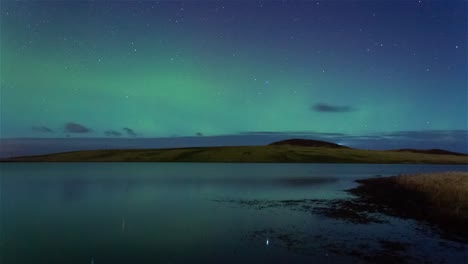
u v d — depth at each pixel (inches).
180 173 2380.7
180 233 571.5
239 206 870.4
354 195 1086.4
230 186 1429.6
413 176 1342.3
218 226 624.1
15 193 1171.9
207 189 1310.3
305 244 487.8
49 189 1299.2
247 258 429.7
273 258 426.6
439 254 431.2
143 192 1208.8
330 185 1456.7
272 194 1139.9
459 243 479.8
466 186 907.4
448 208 707.4
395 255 428.5
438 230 560.4
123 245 501.7
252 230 586.9
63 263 422.9
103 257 445.1
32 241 529.3
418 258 415.8
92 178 1883.6
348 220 659.4
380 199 964.0
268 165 3902.6
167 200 995.3
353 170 2758.4
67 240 534.3
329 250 454.6
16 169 2967.5
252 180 1742.1
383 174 2220.7
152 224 649.6
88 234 573.0
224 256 440.1
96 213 775.1
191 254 451.2
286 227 606.2
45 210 816.9
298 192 1198.3
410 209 769.6
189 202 952.9
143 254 455.8
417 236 522.0
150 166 3639.3
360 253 438.9
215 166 3639.3
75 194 1147.9
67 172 2476.6
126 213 773.3
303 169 3009.4
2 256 451.5
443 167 3432.6
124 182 1620.3
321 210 790.5
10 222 676.1
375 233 546.6
